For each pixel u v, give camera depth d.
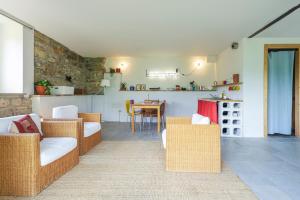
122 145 3.85
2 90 3.84
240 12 3.37
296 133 4.77
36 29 4.25
